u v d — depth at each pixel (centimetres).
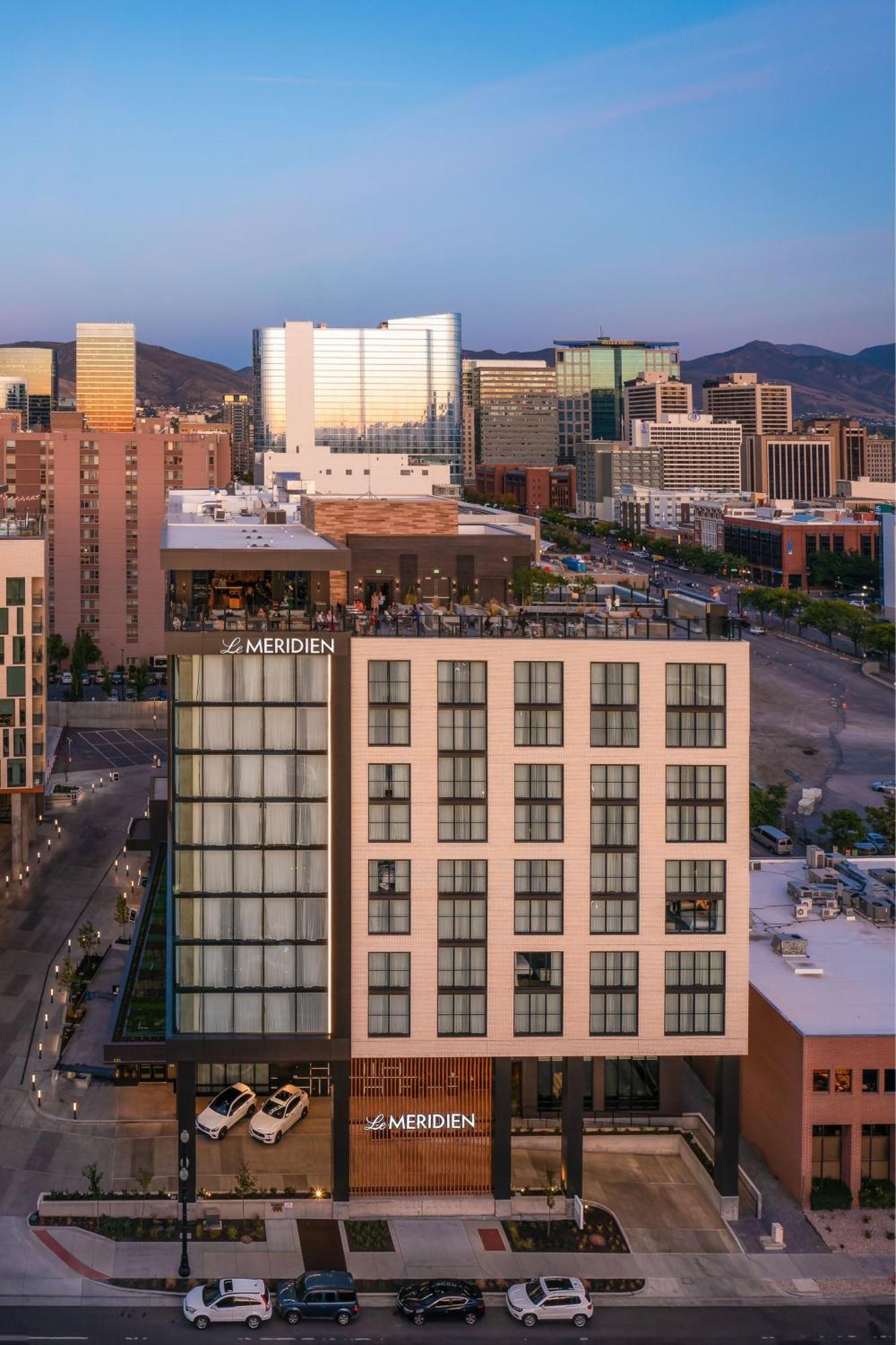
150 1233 9106
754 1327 8275
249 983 9325
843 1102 9662
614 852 9444
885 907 12006
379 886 9356
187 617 9762
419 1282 8494
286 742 9238
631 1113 10538
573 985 9469
